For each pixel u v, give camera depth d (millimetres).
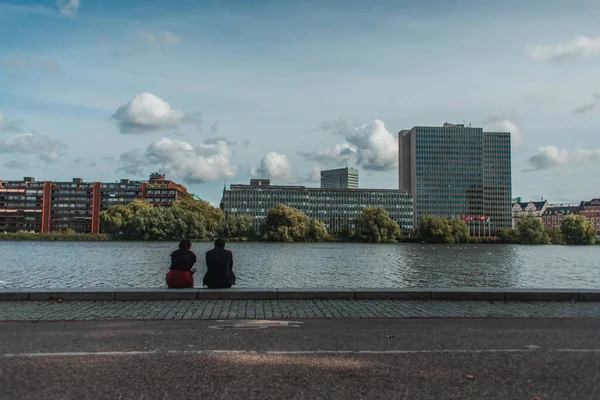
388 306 14078
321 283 44281
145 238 168375
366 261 78562
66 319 11984
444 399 6609
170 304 14250
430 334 10484
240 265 66250
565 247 174250
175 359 8320
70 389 6832
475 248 151500
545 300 15406
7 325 11258
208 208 196875
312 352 8867
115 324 11414
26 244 141875
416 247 150625
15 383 7062
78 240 169375
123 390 6801
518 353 8953
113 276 46875
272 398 6547
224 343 9508
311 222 195625
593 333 10711
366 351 8984
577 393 6898
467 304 14578
